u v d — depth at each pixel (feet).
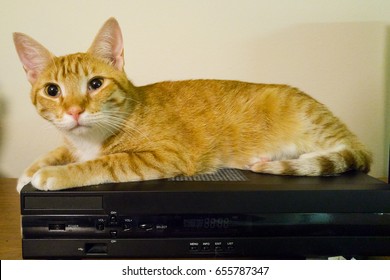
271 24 4.29
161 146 3.24
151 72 4.36
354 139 3.70
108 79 3.11
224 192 2.54
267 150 3.65
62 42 4.28
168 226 2.57
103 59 3.19
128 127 3.23
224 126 3.58
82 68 3.07
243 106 3.67
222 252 2.60
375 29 4.27
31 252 2.54
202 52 4.33
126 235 2.56
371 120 4.42
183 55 4.34
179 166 3.19
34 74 3.14
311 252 2.61
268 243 2.60
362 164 3.41
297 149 3.64
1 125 4.42
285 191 2.55
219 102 3.65
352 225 2.58
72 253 2.56
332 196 2.55
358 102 4.40
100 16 4.25
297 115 3.66
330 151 3.42
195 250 2.60
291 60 4.34
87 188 2.64
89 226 2.55
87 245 2.58
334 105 4.41
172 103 3.51
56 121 3.03
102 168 2.88
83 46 4.29
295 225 2.58
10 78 4.33
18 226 3.09
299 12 4.26
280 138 3.65
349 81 4.36
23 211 2.51
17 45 3.08
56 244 2.54
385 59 4.32
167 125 3.34
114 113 3.14
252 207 2.55
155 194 2.54
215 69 4.36
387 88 4.36
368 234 2.59
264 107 3.68
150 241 2.57
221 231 2.59
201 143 3.43
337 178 2.98
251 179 2.96
